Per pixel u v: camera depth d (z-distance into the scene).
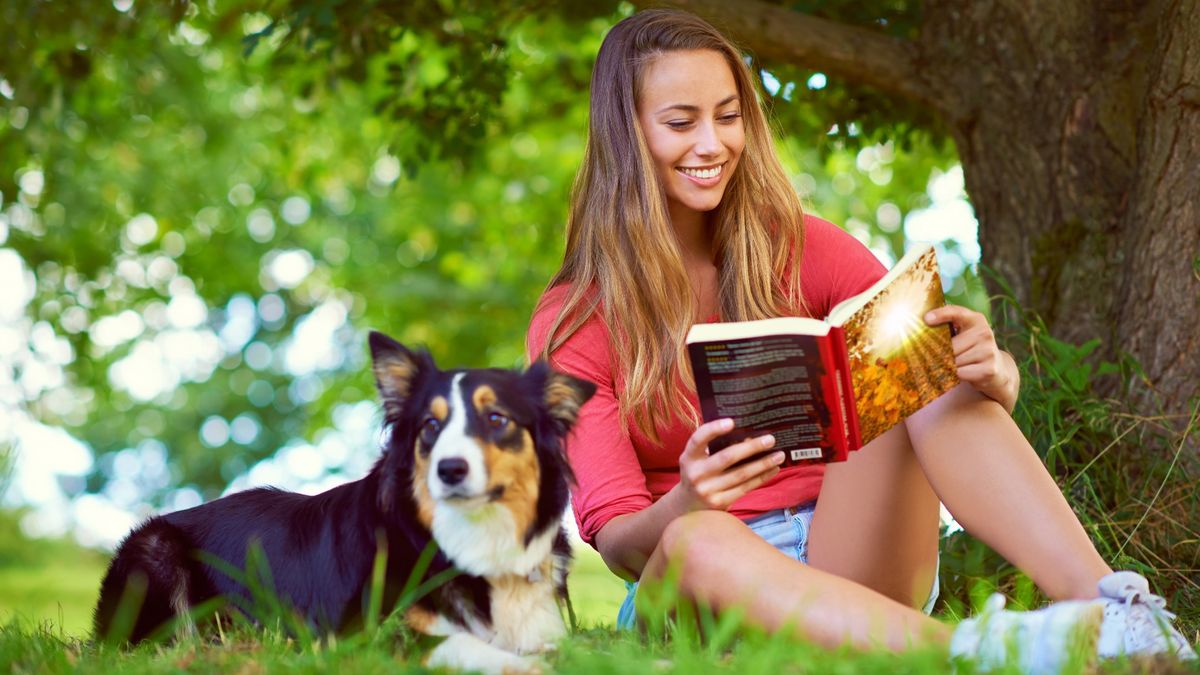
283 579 3.14
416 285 13.43
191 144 12.98
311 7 5.96
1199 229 4.27
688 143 3.25
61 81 7.47
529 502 2.96
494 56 6.87
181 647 2.82
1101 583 2.52
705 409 2.65
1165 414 4.19
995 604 2.36
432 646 2.80
